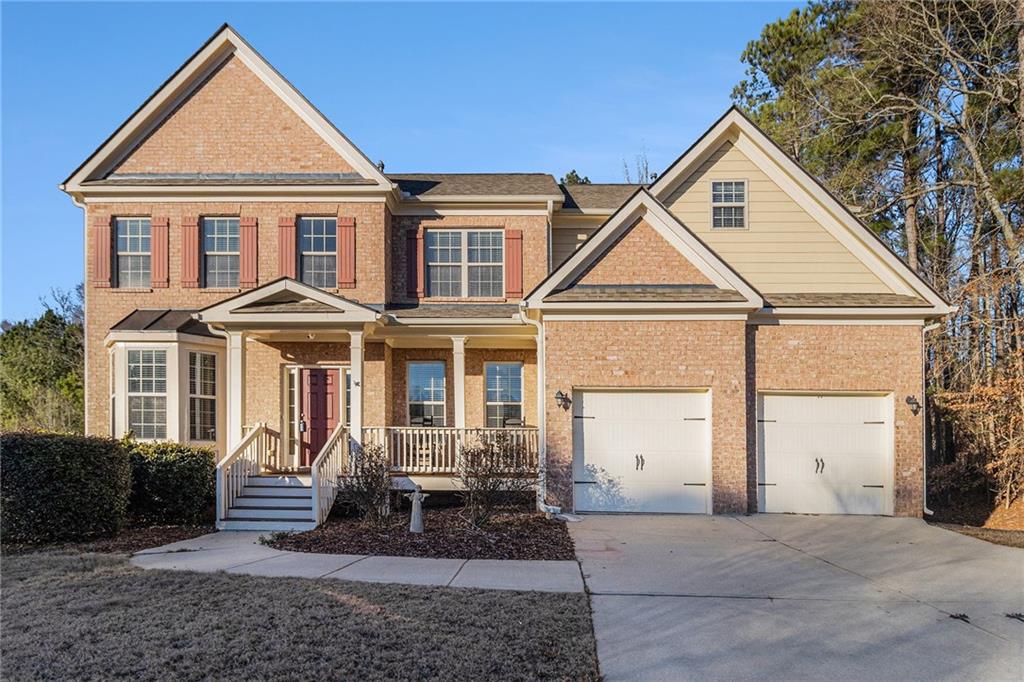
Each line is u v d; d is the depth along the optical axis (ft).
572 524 44.27
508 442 47.52
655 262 49.80
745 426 48.14
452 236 60.59
